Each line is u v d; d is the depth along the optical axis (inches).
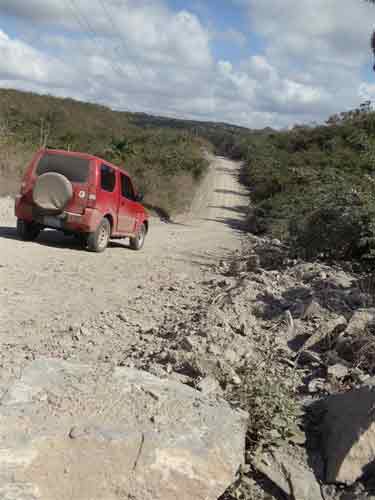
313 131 2422.5
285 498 117.6
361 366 174.4
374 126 1587.1
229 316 220.2
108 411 115.4
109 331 213.2
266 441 127.4
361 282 289.0
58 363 137.4
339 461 121.6
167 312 253.6
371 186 493.4
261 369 163.0
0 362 166.2
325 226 449.4
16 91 2588.6
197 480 106.6
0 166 776.9
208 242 720.3
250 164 2295.8
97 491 102.7
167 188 1311.5
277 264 458.6
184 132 2891.2
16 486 98.6
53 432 106.3
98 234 436.5
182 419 117.1
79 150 1480.1
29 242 437.7
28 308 239.5
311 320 221.0
